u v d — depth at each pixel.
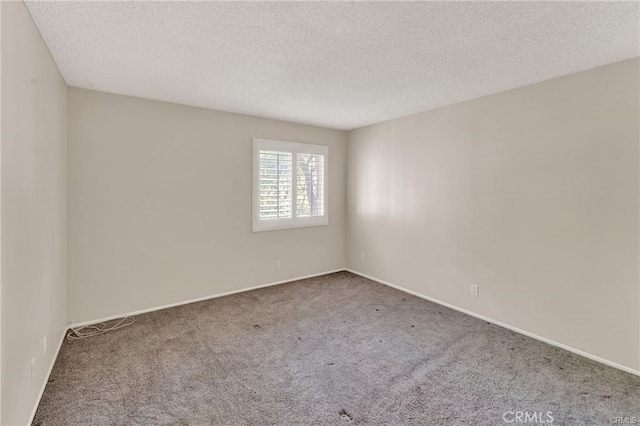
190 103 3.51
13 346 1.49
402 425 1.78
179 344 2.70
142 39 2.06
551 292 2.74
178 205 3.57
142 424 1.77
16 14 1.55
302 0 1.62
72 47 2.17
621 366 2.35
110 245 3.18
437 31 1.94
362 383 2.17
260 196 4.20
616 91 2.34
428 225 3.82
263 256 4.29
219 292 3.92
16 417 1.53
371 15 1.77
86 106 3.01
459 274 3.49
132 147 3.26
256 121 4.11
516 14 1.75
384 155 4.41
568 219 2.62
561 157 2.65
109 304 3.19
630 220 2.30
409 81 2.80
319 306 3.62
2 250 1.35
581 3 1.64
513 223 2.99
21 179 1.62
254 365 2.38
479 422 1.80
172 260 3.56
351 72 2.61
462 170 3.42
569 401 1.98
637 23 1.82
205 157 3.73
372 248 4.67
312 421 1.80
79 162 2.98
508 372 2.30
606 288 2.42
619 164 2.34
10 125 1.46
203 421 1.80
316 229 4.82
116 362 2.40
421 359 2.48
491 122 3.14
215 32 1.97
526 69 2.51
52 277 2.32
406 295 4.00
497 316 3.14
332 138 4.91
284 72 2.61
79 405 1.91
